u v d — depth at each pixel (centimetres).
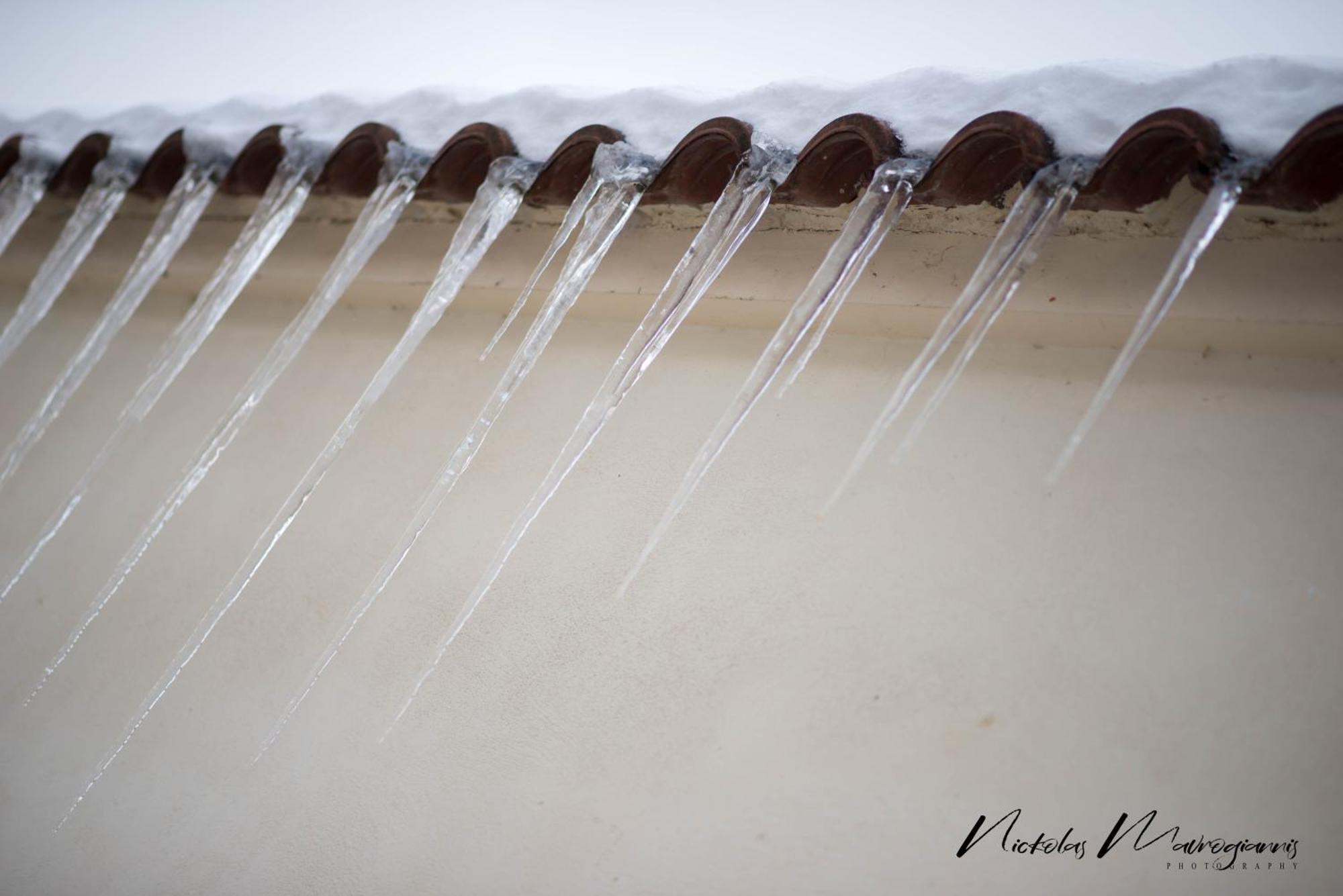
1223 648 231
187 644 285
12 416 367
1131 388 256
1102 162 225
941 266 259
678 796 248
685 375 292
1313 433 242
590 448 291
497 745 266
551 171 275
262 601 303
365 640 288
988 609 246
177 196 322
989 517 253
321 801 273
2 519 346
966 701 240
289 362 302
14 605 329
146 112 341
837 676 249
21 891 287
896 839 233
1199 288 240
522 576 282
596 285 291
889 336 277
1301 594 231
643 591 271
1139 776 226
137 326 368
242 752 285
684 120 268
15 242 376
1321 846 215
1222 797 222
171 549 321
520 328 315
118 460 343
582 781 256
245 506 320
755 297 275
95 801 292
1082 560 244
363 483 310
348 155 301
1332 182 215
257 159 314
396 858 261
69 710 308
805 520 265
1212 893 216
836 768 241
